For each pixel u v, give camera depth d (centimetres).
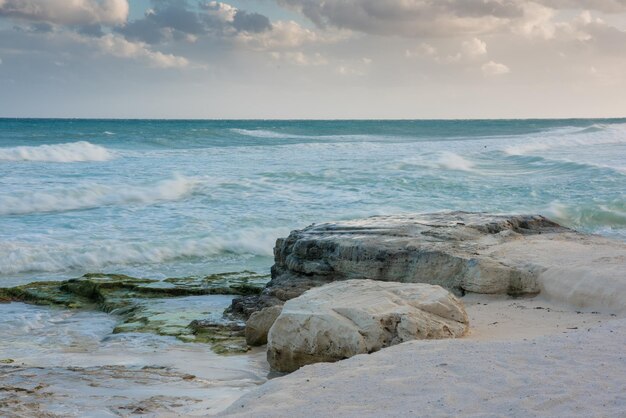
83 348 1145
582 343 729
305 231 1452
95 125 10825
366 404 594
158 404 752
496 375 634
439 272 1213
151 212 2392
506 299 1150
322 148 4878
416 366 686
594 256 1193
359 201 2555
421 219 1464
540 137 6038
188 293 1478
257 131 7425
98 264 1855
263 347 1094
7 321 1326
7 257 1816
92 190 2627
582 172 3181
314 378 692
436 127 9862
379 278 1266
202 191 2748
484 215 1491
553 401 557
